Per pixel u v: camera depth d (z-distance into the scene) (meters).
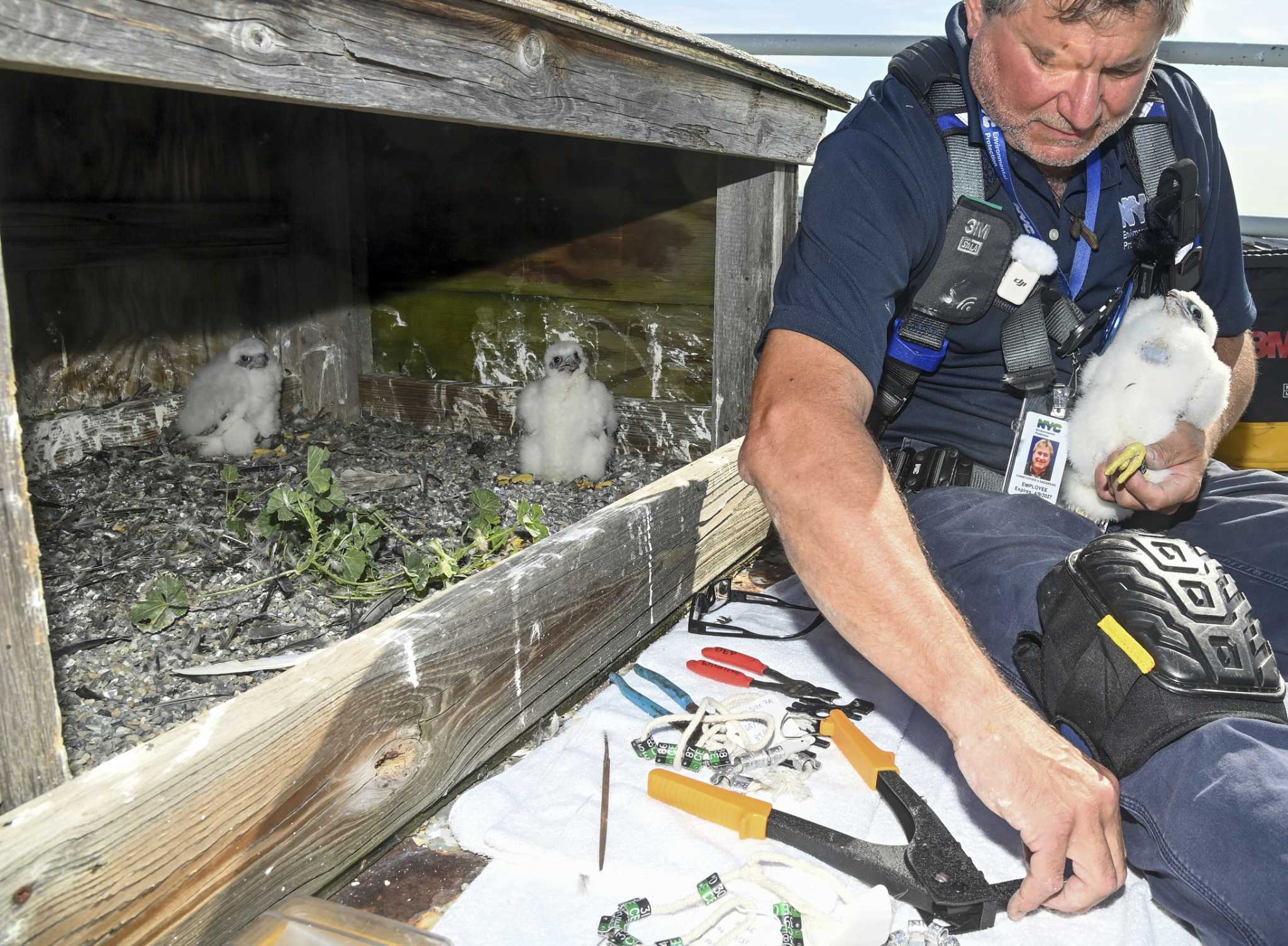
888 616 1.38
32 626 1.11
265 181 3.63
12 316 2.99
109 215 3.11
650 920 1.40
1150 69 1.65
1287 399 3.56
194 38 1.14
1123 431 1.91
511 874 1.51
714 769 1.76
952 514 1.86
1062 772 1.27
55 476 3.08
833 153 1.81
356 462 3.39
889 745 1.85
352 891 1.51
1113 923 1.42
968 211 1.79
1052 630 1.52
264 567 2.50
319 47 1.31
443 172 3.65
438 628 1.59
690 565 2.43
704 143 2.46
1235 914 1.23
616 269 3.52
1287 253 3.43
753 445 1.58
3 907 1.00
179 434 3.46
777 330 1.69
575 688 2.01
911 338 1.89
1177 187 1.89
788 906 1.37
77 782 1.13
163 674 2.01
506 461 3.53
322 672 1.42
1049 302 1.92
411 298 3.84
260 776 1.29
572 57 1.89
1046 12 1.53
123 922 1.13
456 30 1.57
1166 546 1.46
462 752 1.69
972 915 1.37
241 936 1.27
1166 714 1.34
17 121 2.88
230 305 3.68
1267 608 1.89
